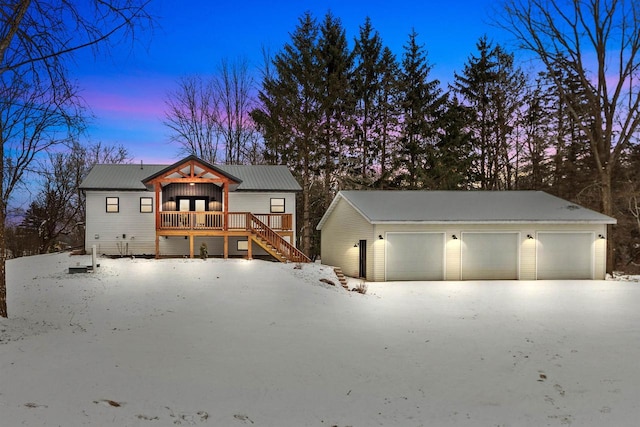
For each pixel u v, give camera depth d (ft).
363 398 23.18
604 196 83.41
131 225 84.74
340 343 33.35
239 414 20.48
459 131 127.24
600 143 84.89
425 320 42.19
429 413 21.57
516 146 128.36
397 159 124.77
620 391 24.62
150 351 28.81
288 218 85.66
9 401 18.98
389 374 26.91
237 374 25.66
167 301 45.37
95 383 22.21
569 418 21.22
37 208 121.39
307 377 25.86
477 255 74.18
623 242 108.47
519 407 22.45
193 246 81.00
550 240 75.41
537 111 126.11
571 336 36.45
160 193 84.23
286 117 114.83
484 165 133.39
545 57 87.92
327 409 21.63
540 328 39.24
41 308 40.68
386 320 41.93
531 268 74.79
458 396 23.77
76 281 54.08
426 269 73.31
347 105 120.06
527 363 29.35
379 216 72.69
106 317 38.22
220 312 41.86
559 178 109.60
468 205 80.23
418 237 73.26
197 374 25.14
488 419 21.02
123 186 84.28
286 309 44.34
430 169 123.85
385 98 125.08
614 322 41.75
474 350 32.24
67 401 19.63
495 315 44.80
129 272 61.72
